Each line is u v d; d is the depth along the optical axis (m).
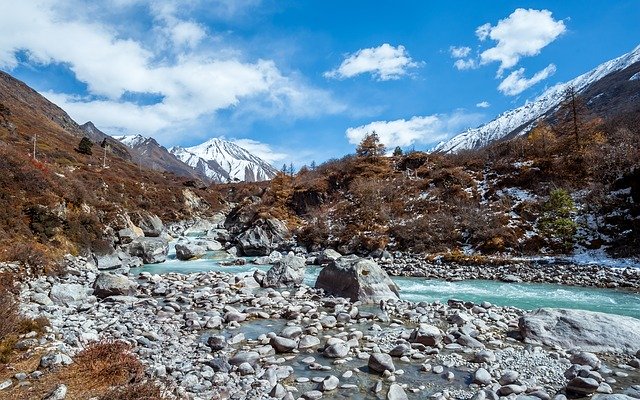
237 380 9.25
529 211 42.62
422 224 44.59
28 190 31.27
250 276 25.83
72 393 7.55
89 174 64.44
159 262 40.50
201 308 17.84
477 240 40.34
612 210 37.78
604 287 26.05
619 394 8.01
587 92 199.62
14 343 9.94
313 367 10.52
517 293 23.75
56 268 24.50
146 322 14.36
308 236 50.38
